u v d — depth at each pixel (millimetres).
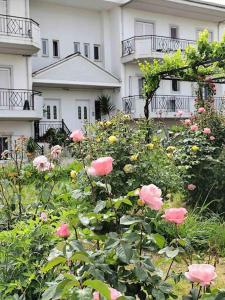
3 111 16672
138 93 21172
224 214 5418
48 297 1546
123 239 1799
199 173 5754
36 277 2330
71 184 4012
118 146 4914
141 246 1995
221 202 5516
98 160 2035
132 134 5379
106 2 19844
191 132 6230
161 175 5148
